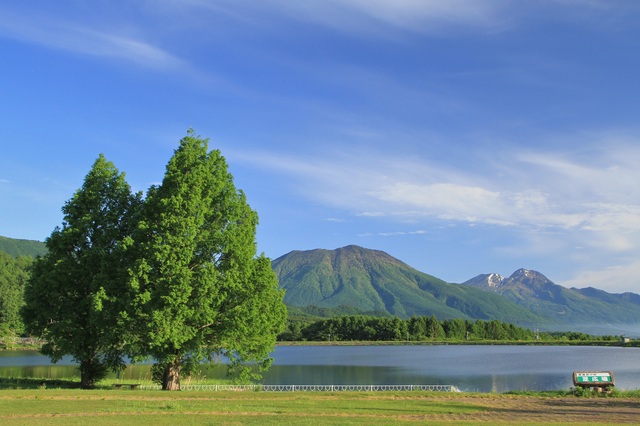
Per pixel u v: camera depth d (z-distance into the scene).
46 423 20.33
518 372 82.75
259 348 40.66
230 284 36.41
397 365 101.75
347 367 96.88
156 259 34.44
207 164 38.88
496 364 101.88
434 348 186.88
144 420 21.56
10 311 130.62
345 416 24.05
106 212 39.75
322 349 185.00
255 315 37.38
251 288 38.19
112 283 35.78
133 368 73.00
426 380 70.06
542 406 29.20
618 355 131.50
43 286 37.91
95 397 28.69
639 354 135.62
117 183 40.78
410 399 31.36
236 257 37.84
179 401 27.61
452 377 74.62
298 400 29.34
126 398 28.69
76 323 37.84
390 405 28.14
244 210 40.62
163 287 34.38
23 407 24.44
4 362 82.75
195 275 35.91
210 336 38.91
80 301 38.09
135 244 36.31
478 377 74.44
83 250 38.66
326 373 82.75
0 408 24.09
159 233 36.09
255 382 66.56
